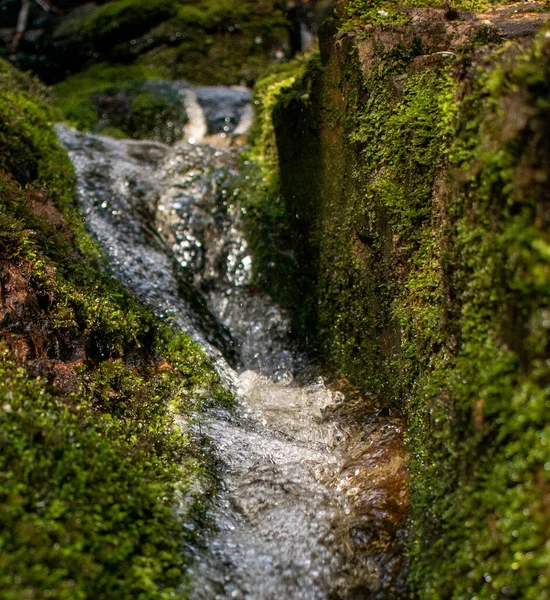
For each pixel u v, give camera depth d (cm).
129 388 309
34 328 288
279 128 491
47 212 408
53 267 325
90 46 852
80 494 217
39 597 181
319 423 341
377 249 338
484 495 197
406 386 304
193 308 442
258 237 495
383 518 255
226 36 865
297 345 441
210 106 770
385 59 345
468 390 214
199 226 509
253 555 246
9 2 884
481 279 211
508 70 194
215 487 279
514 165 185
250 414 351
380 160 330
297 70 585
